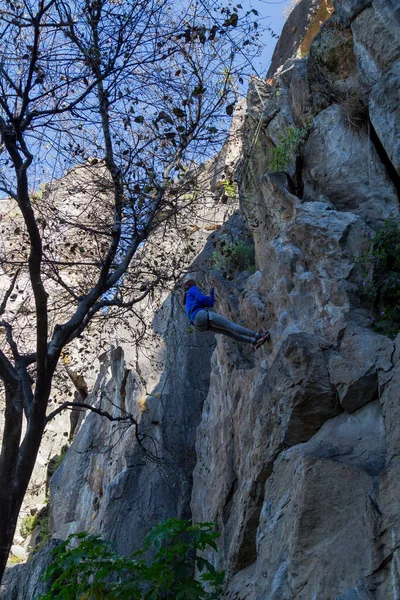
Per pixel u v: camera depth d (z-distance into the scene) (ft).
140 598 27.43
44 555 48.73
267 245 37.52
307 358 28.66
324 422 27.84
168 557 27.96
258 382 35.09
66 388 36.58
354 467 24.02
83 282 29.96
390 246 31.19
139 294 33.04
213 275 44.96
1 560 21.36
